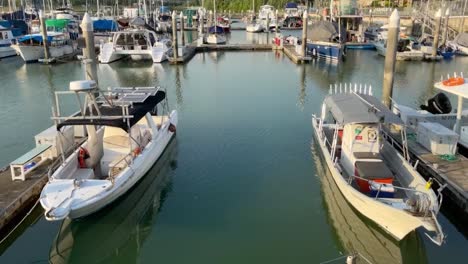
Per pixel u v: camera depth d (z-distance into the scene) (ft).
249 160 49.32
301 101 78.43
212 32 204.44
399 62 128.77
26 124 65.21
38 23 169.68
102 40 153.38
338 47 125.29
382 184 34.68
